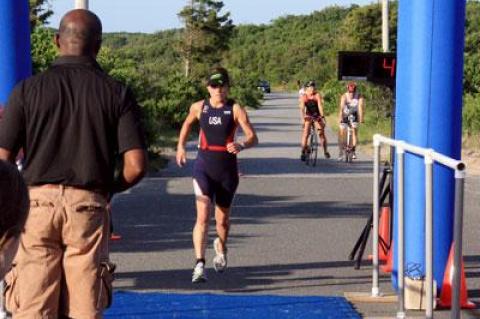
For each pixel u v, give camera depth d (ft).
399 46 27.35
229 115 29.84
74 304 17.33
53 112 17.19
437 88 26.32
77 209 17.13
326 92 206.39
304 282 30.07
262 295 27.94
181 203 49.19
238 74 268.21
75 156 17.20
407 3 26.68
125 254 34.58
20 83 17.48
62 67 17.49
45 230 17.12
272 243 37.06
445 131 26.37
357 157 82.89
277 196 52.75
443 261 26.40
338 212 46.24
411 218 26.48
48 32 53.83
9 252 8.11
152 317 25.11
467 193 54.80
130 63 98.48
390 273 31.17
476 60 122.31
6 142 17.26
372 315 25.76
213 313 25.67
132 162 17.19
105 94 17.28
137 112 17.57
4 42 25.86
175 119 107.55
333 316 25.48
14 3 25.89
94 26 17.72
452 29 26.20
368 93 132.16
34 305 17.11
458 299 19.35
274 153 86.17
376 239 27.53
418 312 26.07
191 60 247.70
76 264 17.28
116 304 26.40
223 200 30.27
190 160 77.61
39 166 17.21
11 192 8.01
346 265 32.76
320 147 94.63
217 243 30.86
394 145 25.07
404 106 26.91
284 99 304.30
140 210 46.52
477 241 38.52
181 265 32.63
